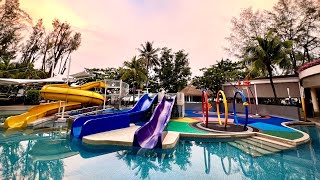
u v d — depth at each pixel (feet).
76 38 123.65
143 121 42.86
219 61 98.27
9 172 14.38
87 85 50.44
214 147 22.38
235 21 86.53
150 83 129.29
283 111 48.67
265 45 55.01
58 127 34.17
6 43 79.46
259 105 57.77
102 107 57.77
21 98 74.79
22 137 26.23
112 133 26.53
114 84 58.18
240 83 63.98
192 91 105.09
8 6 75.72
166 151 20.43
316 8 67.62
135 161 17.35
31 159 17.58
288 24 74.84
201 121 40.42
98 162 16.94
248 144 23.56
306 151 20.22
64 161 17.12
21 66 96.63
